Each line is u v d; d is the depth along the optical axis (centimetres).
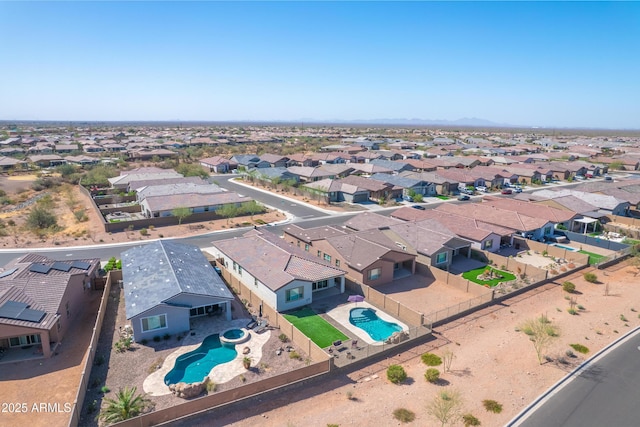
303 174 11000
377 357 3159
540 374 2969
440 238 5197
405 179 10094
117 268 4706
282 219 7450
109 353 3156
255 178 10994
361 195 9125
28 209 7825
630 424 2483
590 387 2833
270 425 2438
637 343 3419
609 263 5253
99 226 6681
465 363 3094
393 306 3888
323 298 4209
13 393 2708
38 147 16725
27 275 3634
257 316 3772
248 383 2809
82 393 2591
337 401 2661
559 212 6769
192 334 3438
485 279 4734
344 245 4900
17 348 3173
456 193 10250
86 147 17025
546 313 3919
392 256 4638
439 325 3669
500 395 2731
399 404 2633
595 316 3878
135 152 15388
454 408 2575
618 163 14775
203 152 16988
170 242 4788
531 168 12325
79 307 3884
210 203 7525
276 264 4209
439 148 18350
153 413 2355
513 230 6081
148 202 7206
